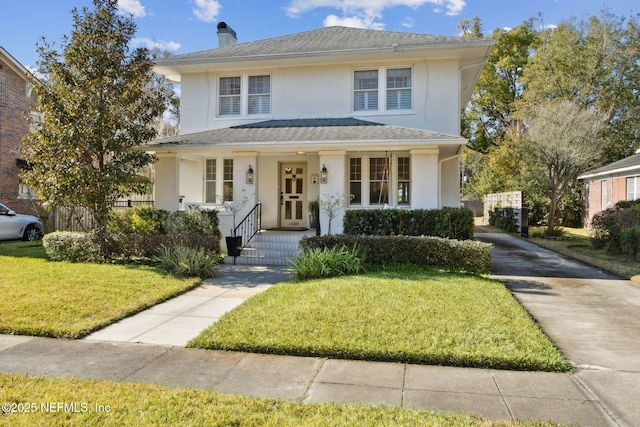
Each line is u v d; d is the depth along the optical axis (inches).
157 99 441.7
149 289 287.7
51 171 382.0
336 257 341.1
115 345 187.2
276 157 544.7
